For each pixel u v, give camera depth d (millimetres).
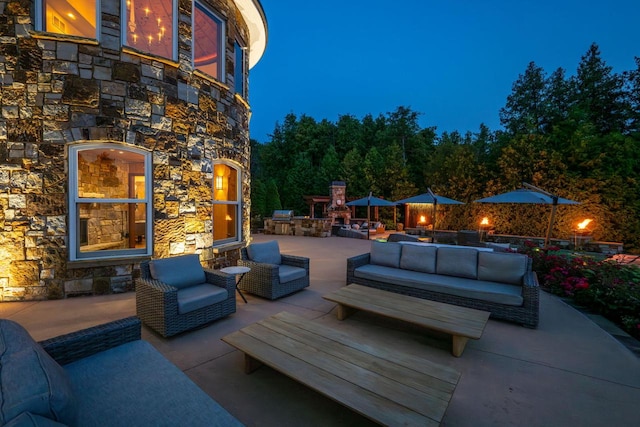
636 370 2984
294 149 31281
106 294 5297
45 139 4910
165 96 5785
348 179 25625
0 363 1366
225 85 6879
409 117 31375
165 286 3701
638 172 12461
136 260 5496
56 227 4988
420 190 24031
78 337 2211
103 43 5191
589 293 4785
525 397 2555
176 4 5898
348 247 11352
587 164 12820
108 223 5609
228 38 7133
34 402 1151
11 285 4859
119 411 1677
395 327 4066
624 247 11641
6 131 4781
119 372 2061
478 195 15625
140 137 5512
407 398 1937
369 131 31406
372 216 23609
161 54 6066
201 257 6383
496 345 3537
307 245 11906
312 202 22141
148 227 5652
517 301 4070
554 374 2914
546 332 3893
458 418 2291
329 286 5965
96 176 5457
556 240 11805
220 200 7277
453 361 3172
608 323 4203
